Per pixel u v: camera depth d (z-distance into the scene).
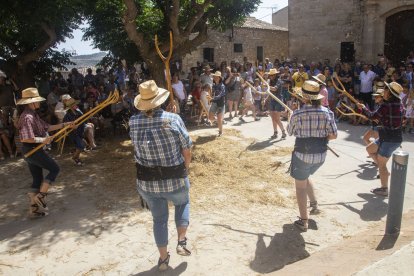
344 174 6.82
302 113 4.45
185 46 9.98
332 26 20.62
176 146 3.64
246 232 4.70
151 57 8.91
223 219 5.05
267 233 4.68
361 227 4.84
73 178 6.82
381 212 5.26
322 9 20.78
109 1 11.04
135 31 8.13
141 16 10.38
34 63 14.14
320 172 6.95
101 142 9.63
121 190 6.17
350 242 4.39
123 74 16.14
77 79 15.38
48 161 5.29
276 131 9.63
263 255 4.20
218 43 25.53
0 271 4.02
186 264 4.04
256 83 13.04
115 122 10.59
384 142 5.61
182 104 12.58
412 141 9.09
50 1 9.52
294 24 21.84
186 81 15.93
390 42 18.91
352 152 8.20
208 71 12.84
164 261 3.89
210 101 10.53
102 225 4.98
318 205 5.49
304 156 4.48
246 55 27.27
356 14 19.84
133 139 3.64
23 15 9.77
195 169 6.94
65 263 4.15
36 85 14.26
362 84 12.37
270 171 6.93
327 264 3.86
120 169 7.24
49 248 4.46
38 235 4.77
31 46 13.08
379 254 3.86
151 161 3.63
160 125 3.55
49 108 9.99
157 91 3.58
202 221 5.00
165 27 10.28
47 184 5.24
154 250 4.36
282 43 29.78
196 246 4.38
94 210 5.45
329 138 4.53
